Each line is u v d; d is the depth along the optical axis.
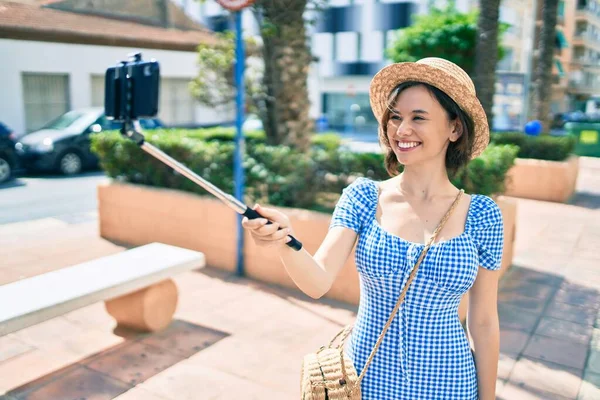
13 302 3.23
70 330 4.19
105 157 6.74
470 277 1.64
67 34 15.43
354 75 28.12
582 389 3.53
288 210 5.16
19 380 3.45
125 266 3.93
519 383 3.58
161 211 6.04
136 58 1.56
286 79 6.25
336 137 7.19
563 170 9.45
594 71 33.09
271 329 4.26
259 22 6.38
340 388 1.66
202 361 3.73
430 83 1.68
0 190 9.90
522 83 21.30
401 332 1.65
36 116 15.48
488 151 5.54
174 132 7.47
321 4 6.51
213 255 5.64
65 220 7.71
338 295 4.86
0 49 14.30
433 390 1.64
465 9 23.41
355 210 1.77
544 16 11.65
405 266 1.64
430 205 1.74
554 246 6.84
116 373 3.55
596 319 4.64
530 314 4.72
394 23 26.58
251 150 5.72
